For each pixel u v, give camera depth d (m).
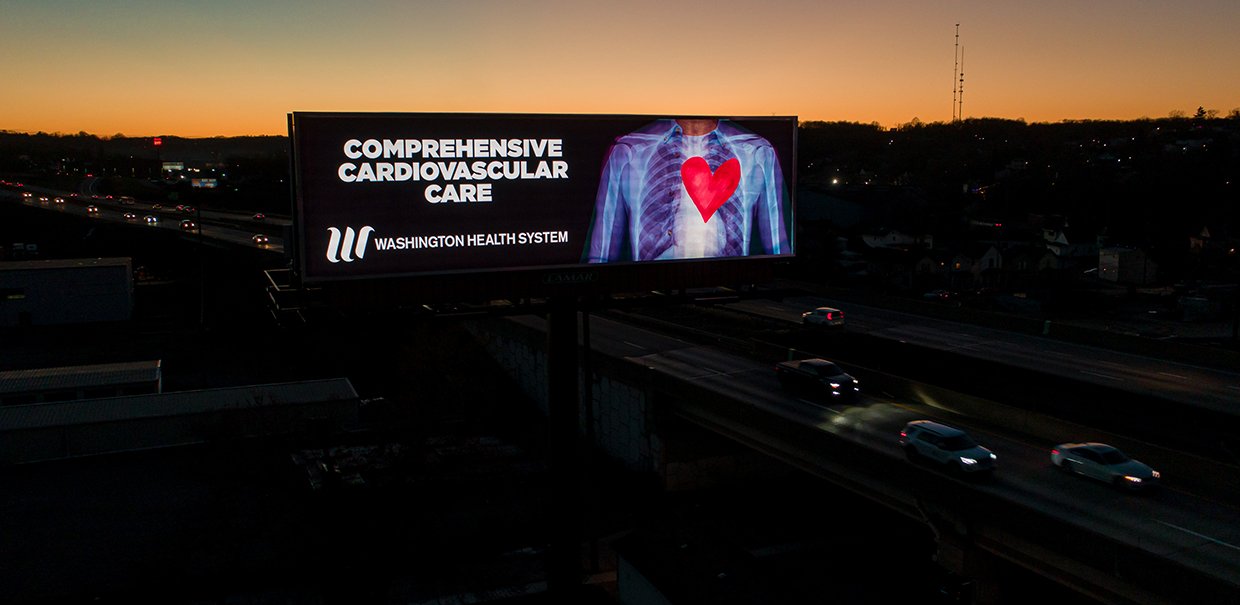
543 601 35.84
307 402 58.19
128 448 55.19
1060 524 25.23
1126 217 171.75
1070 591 31.77
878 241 139.38
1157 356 50.03
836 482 36.78
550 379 31.41
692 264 32.75
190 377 77.12
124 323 101.31
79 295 101.06
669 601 26.41
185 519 44.06
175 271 131.38
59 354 85.56
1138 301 105.19
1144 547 24.41
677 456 48.25
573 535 31.94
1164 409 38.78
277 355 85.06
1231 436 34.84
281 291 27.73
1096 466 30.09
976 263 118.75
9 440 53.06
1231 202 174.12
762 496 48.44
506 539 42.16
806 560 39.53
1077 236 143.50
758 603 25.31
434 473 49.59
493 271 29.77
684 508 46.59
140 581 37.50
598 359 54.22
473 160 29.20
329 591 36.06
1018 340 55.91
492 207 29.59
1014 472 31.45
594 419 56.19
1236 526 26.02
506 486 49.34
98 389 63.72
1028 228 164.25
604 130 31.00
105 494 48.00
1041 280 117.19
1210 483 29.05
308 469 49.00
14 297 99.12
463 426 59.44
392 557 40.03
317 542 40.47
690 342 60.81
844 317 66.31
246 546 40.88
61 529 43.34
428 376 67.12
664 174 31.98
